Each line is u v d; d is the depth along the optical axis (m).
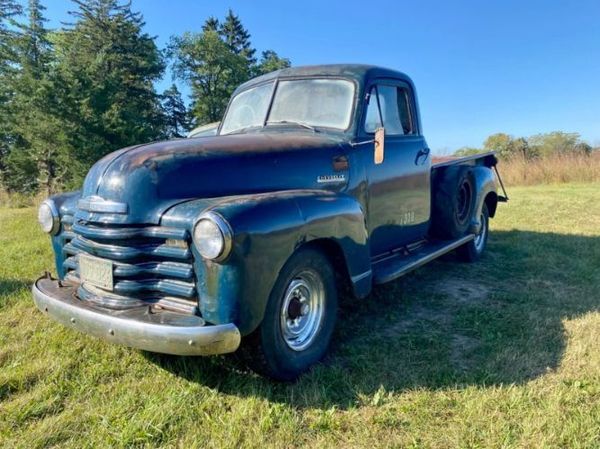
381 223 3.92
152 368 2.95
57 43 37.31
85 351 3.16
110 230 2.51
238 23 61.69
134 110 37.53
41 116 27.97
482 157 6.12
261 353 2.60
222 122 4.36
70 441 2.27
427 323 3.75
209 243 2.26
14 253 5.82
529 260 5.69
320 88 3.82
